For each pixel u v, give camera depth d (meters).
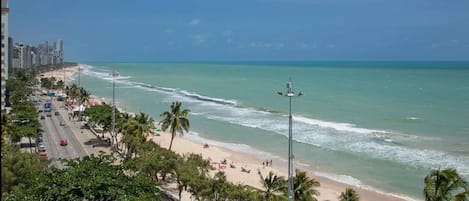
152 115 140.50
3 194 36.66
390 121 120.19
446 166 74.00
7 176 39.44
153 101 176.75
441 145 90.25
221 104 167.25
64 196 35.25
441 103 159.00
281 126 116.00
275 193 47.31
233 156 85.44
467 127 109.62
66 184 36.22
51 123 111.69
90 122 102.50
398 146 90.06
